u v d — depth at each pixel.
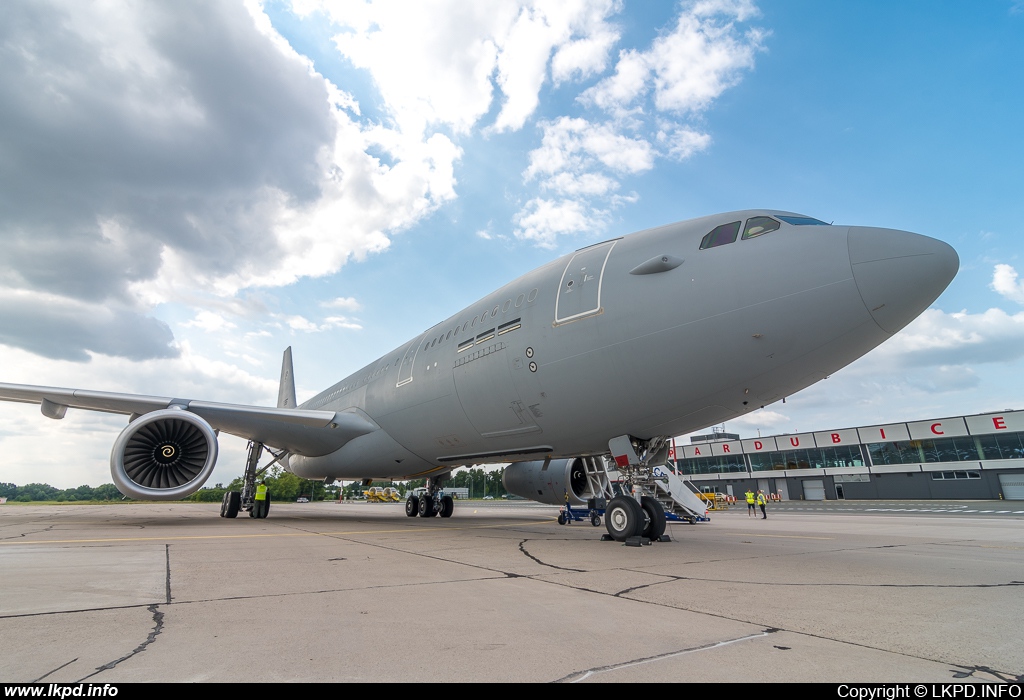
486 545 9.88
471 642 3.50
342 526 15.20
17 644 3.37
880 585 5.84
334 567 6.91
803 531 15.41
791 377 8.76
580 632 3.76
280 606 4.54
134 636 3.57
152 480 13.15
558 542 10.55
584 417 10.83
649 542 10.12
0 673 2.82
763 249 8.55
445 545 9.84
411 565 7.16
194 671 2.89
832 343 8.12
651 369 9.40
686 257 9.33
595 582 5.90
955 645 3.51
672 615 4.32
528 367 11.27
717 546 10.12
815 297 7.93
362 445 18.00
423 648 3.36
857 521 22.31
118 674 2.82
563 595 5.13
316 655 3.20
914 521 22.05
